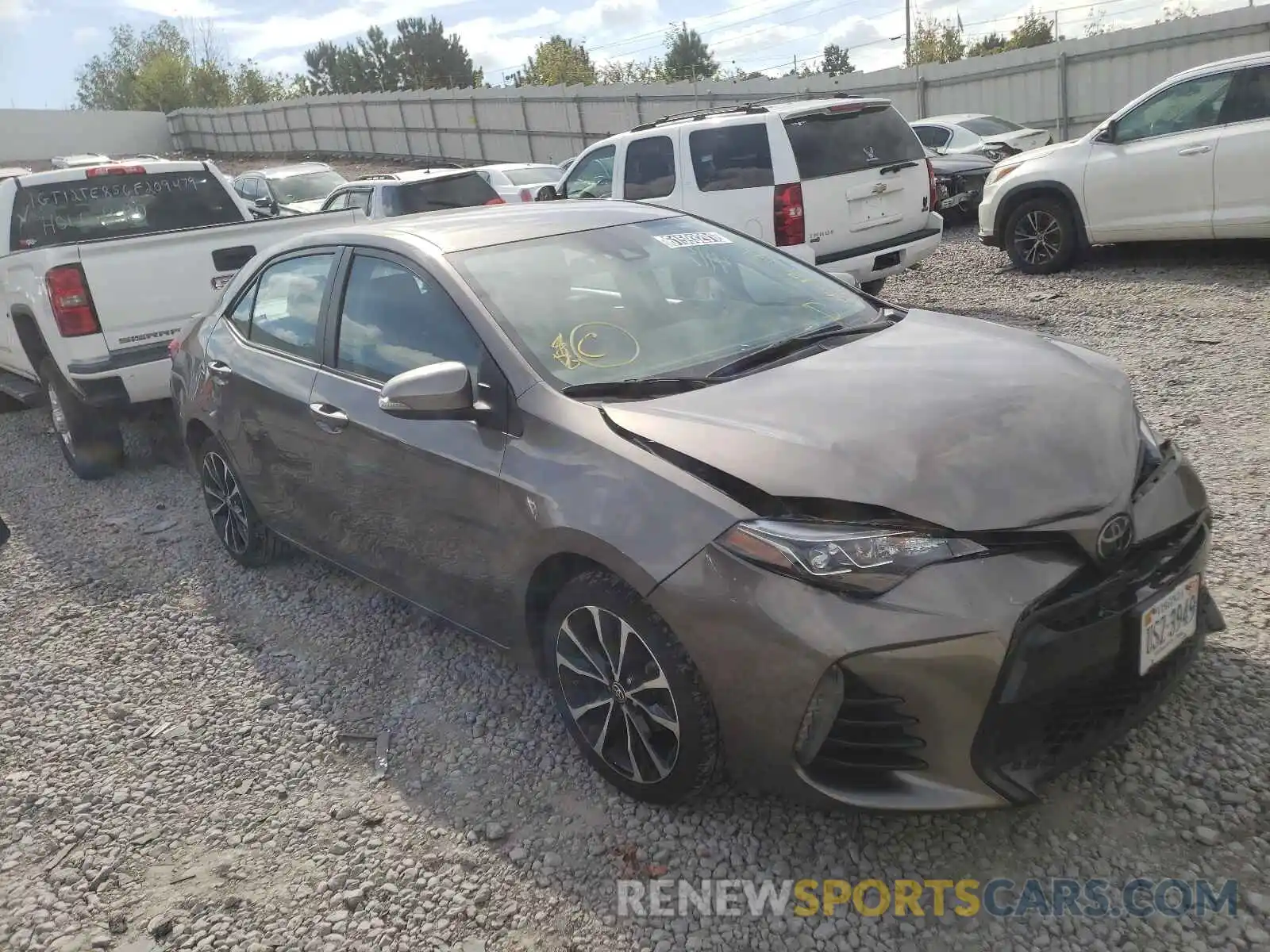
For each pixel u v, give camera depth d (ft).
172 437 25.48
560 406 10.23
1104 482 8.67
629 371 10.88
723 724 8.84
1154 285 29.66
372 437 12.21
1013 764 8.27
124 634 15.53
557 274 12.15
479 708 12.29
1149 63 61.67
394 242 12.82
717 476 8.91
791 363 10.80
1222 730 10.00
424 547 11.93
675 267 12.83
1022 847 8.96
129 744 12.44
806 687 8.15
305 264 14.44
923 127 52.65
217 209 27.78
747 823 9.66
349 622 14.98
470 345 11.28
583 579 9.80
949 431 8.92
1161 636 8.79
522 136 110.93
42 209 25.57
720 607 8.48
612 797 10.32
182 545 18.99
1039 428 9.05
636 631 9.29
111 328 20.92
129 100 227.61
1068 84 65.05
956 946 8.08
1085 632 8.21
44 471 25.29
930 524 8.16
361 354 12.87
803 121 27.89
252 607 15.92
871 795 8.30
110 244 20.77
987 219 34.86
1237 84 28.73
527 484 10.12
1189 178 29.53
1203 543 9.42
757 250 14.03
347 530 13.48
